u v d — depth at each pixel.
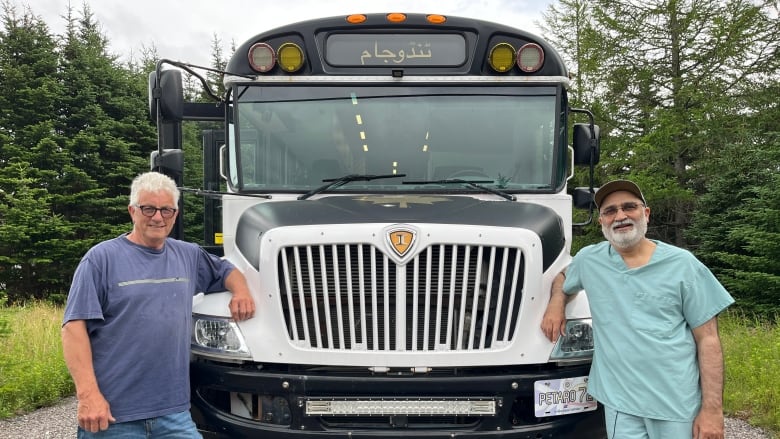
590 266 3.49
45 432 5.48
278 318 3.61
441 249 3.57
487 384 3.49
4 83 21.22
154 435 3.34
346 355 3.54
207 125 7.88
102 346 3.25
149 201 3.33
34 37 21.94
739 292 12.17
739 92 16.08
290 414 3.58
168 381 3.35
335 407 3.52
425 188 4.68
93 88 22.55
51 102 21.38
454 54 4.81
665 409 3.20
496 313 3.60
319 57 4.79
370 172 4.72
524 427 3.56
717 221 13.63
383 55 4.80
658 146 15.73
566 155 4.81
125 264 3.30
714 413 3.19
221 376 3.62
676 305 3.25
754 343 7.50
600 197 3.44
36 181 19.64
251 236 3.91
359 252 3.59
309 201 4.37
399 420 3.54
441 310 3.59
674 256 3.29
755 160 13.19
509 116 4.76
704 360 3.22
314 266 3.64
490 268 3.59
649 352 3.24
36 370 6.62
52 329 9.19
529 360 3.57
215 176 7.48
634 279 3.32
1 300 9.09
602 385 3.39
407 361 3.53
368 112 4.77
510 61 4.75
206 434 3.78
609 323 3.38
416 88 4.79
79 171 20.22
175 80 4.34
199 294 3.85
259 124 4.76
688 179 16.56
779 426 5.31
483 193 4.65
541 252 3.69
